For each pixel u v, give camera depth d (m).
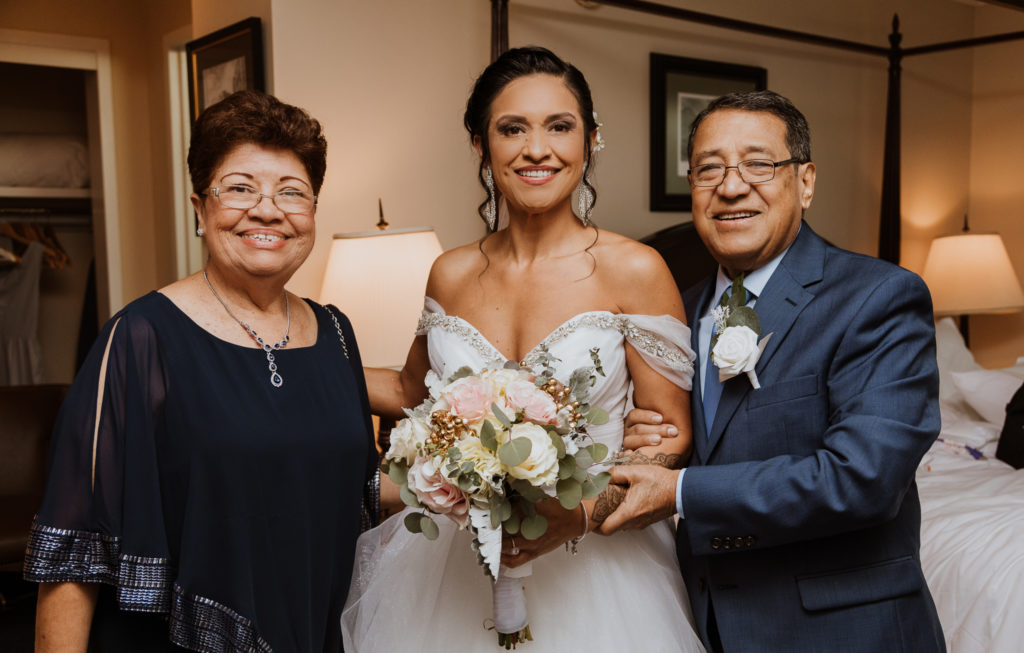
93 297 4.93
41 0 4.34
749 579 1.63
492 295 1.78
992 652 2.39
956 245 4.83
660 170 3.98
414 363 1.94
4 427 3.88
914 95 5.04
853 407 1.54
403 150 3.30
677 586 1.76
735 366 1.58
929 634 1.61
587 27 3.73
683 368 1.67
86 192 5.09
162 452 1.37
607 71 3.81
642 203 3.97
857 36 4.75
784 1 4.42
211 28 3.42
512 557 1.48
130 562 1.30
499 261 1.79
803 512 1.49
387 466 1.46
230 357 1.43
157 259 4.71
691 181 1.75
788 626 1.60
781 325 1.66
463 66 3.45
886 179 4.61
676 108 4.02
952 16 5.22
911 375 1.55
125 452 1.33
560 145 1.64
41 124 5.47
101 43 4.51
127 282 4.64
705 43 4.13
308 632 1.43
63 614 1.32
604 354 1.66
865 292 1.58
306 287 3.12
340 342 1.64
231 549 1.36
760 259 1.72
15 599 3.76
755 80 4.29
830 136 4.65
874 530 1.62
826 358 1.60
